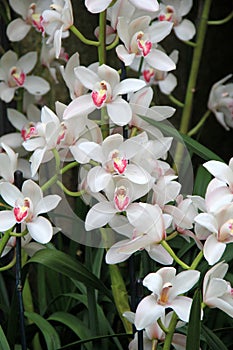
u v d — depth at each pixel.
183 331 1.82
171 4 2.09
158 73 2.10
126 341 1.94
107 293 1.83
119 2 1.74
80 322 1.90
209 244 1.63
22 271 1.80
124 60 1.73
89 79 1.70
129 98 1.77
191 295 1.87
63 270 1.78
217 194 1.62
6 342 1.73
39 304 2.04
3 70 2.04
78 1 2.12
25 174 2.03
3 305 1.98
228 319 1.91
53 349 1.84
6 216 1.70
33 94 2.09
